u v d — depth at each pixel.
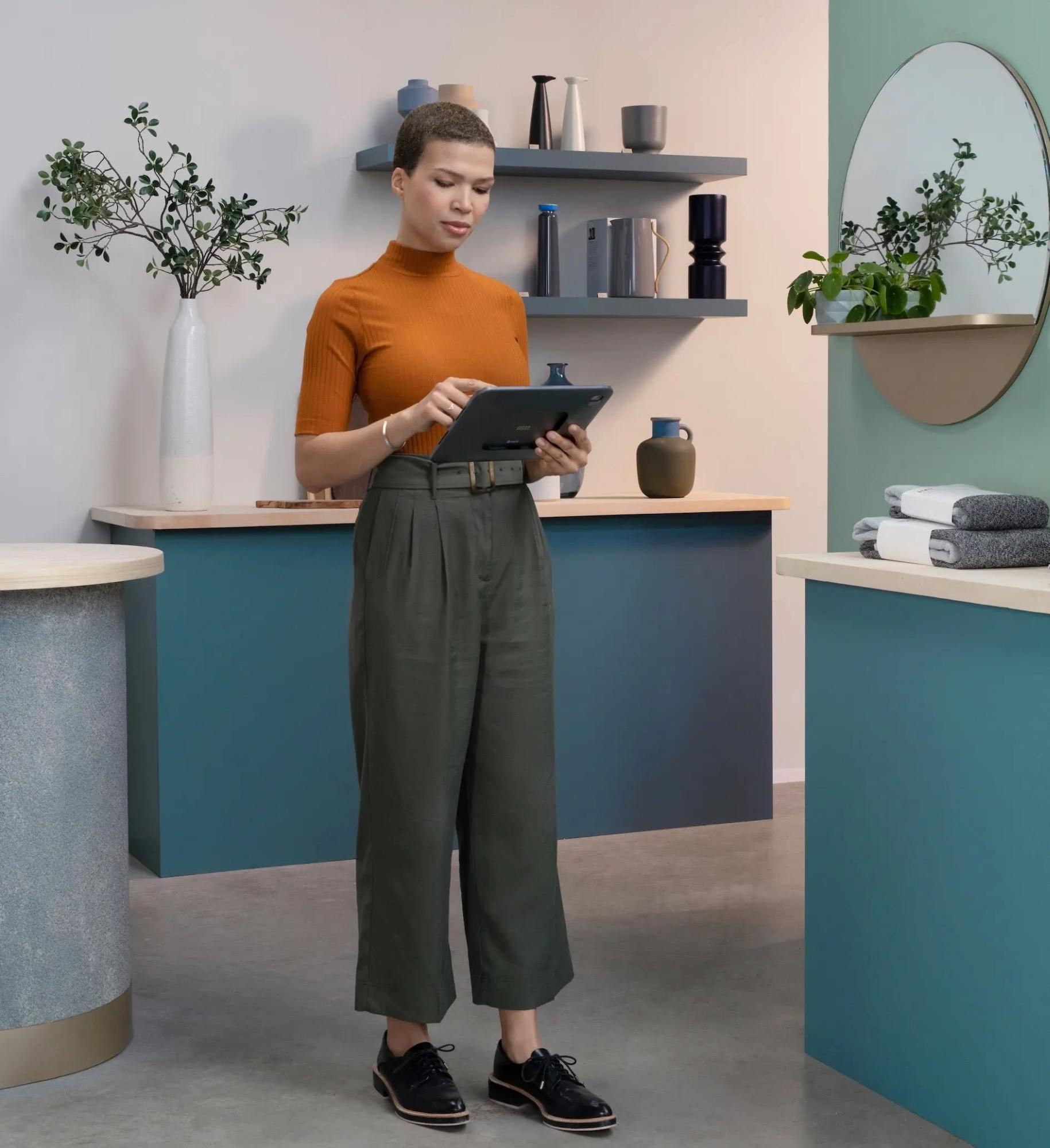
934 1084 2.37
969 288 2.72
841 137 3.06
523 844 2.40
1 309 3.98
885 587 2.39
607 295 4.46
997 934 2.22
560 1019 2.83
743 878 3.79
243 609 3.82
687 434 4.64
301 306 4.29
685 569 4.25
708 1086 2.53
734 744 4.35
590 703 4.18
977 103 2.68
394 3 4.31
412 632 2.29
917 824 2.38
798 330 4.83
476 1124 2.39
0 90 3.95
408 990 2.37
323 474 2.35
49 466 4.05
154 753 3.81
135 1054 2.67
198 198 3.91
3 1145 2.31
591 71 4.55
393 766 2.33
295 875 3.83
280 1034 2.77
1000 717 2.21
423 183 2.30
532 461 2.40
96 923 2.60
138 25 4.07
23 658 2.47
